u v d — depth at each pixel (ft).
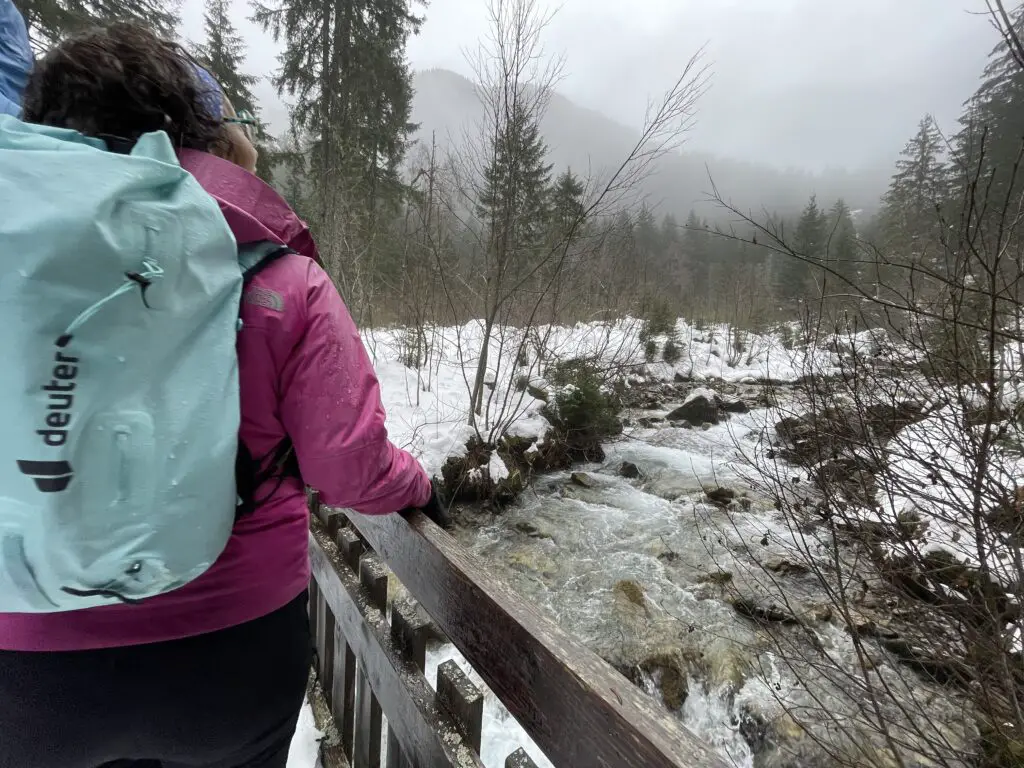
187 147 2.79
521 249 24.56
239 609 2.70
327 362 2.62
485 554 17.46
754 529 18.28
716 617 14.11
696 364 46.32
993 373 8.19
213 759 2.93
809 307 12.82
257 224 2.58
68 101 2.52
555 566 16.69
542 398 26.96
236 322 2.32
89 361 1.78
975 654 8.61
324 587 5.92
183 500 2.06
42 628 2.39
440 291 27.22
